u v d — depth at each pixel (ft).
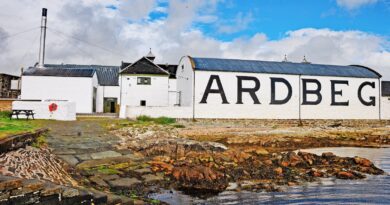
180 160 48.16
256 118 120.67
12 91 156.04
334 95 129.59
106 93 155.74
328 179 44.32
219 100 117.80
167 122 103.96
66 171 38.09
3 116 90.02
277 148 70.49
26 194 19.74
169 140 61.98
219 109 117.70
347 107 131.13
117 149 52.34
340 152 69.26
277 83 123.54
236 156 52.37
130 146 55.36
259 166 49.03
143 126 84.58
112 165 42.50
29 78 131.95
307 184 41.57
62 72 137.28
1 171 27.66
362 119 132.36
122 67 174.81
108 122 90.79
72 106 97.19
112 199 26.53
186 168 42.04
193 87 116.16
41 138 52.42
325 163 53.83
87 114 126.82
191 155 51.11
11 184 19.29
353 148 75.97
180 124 103.14
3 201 18.62
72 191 22.43
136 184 37.01
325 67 136.05
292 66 132.26
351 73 133.59
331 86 129.49
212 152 54.49
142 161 46.34
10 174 27.37
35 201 20.21
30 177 28.73
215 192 36.81
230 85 119.14
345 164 53.52
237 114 119.14
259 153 58.75
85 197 23.44
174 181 39.58
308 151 68.23
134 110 111.55
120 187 35.37
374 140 89.30
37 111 92.17
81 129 72.95
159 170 42.86
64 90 133.80
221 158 50.49
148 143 58.08
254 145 71.77
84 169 39.91
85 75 136.05
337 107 129.80
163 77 148.46
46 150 45.34
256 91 121.19
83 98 134.82
